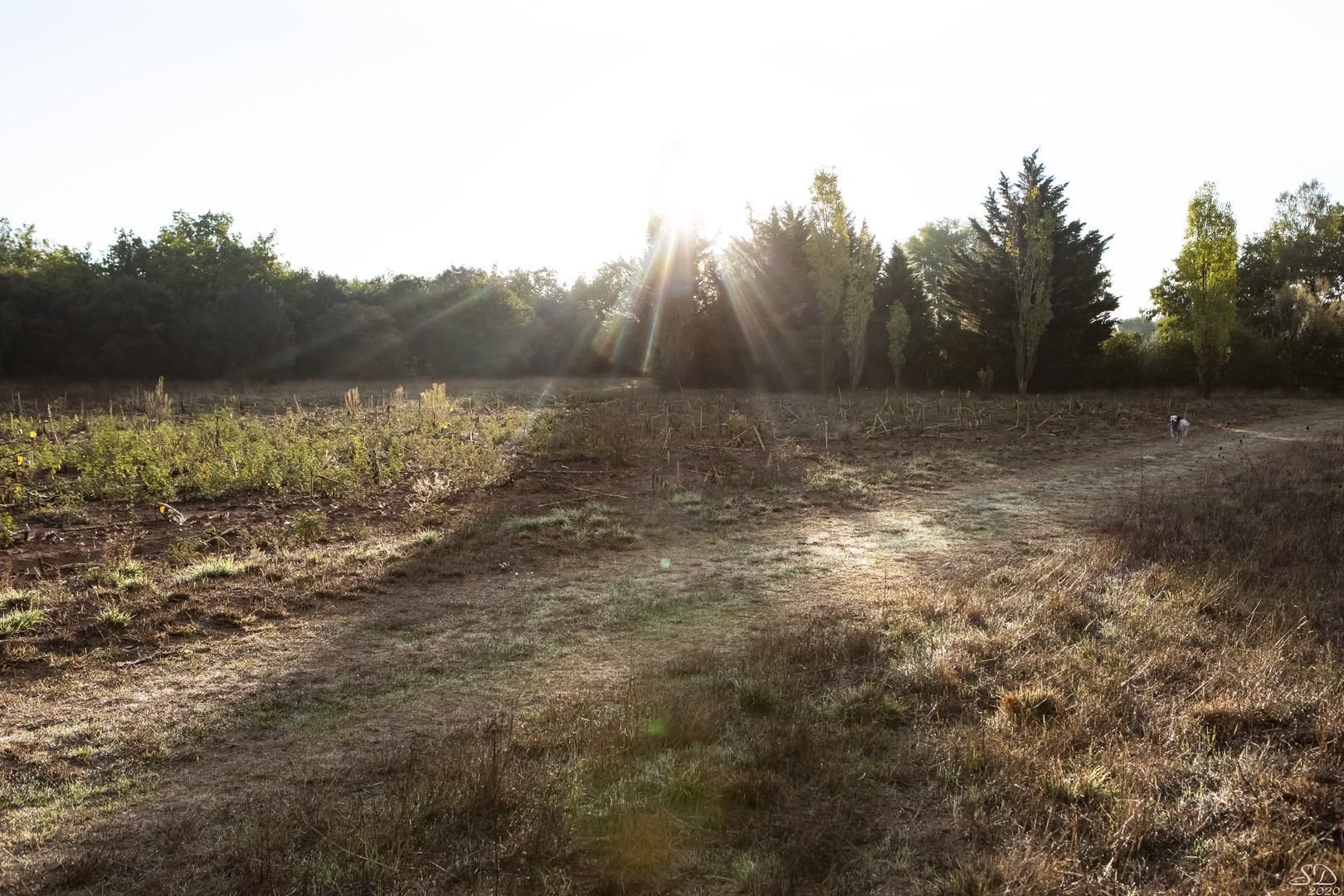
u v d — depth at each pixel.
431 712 5.37
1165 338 41.16
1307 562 7.99
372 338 42.19
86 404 25.44
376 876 3.46
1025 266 33.81
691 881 3.48
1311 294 39.88
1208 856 3.50
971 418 23.38
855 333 33.72
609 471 14.61
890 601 7.65
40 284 39.19
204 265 50.16
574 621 7.27
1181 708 4.95
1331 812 3.76
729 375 36.34
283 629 6.94
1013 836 3.69
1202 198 32.09
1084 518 11.64
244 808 4.14
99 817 4.06
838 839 3.72
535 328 49.69
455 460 14.52
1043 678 5.45
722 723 4.98
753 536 10.78
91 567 7.96
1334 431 21.73
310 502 11.52
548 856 3.62
